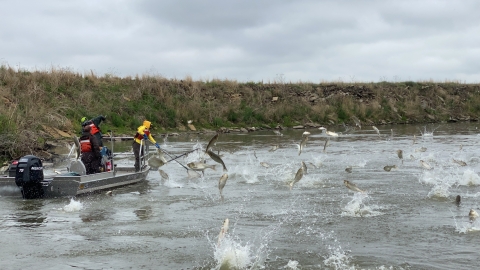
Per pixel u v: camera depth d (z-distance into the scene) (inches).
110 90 1385.3
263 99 1659.7
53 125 1018.7
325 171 615.5
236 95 1631.4
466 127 1486.2
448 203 420.8
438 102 1926.7
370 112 1721.2
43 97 1130.0
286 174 597.9
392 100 1843.0
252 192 488.7
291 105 1637.6
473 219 364.2
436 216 376.5
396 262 277.3
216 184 542.0
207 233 341.1
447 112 1868.8
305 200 444.1
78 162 493.7
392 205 415.8
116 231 347.3
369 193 467.8
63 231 347.9
